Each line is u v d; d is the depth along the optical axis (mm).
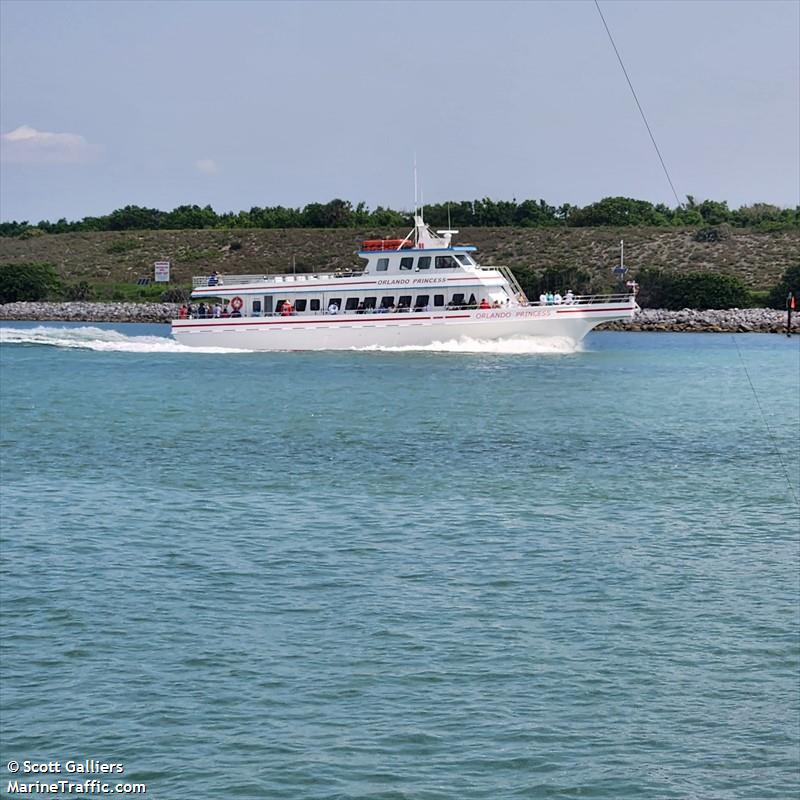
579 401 176500
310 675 63781
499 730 57719
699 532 94750
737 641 69688
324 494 107562
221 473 117625
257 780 52781
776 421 158125
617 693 62031
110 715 59000
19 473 117375
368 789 52094
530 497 107312
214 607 74500
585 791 52344
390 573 82250
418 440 140000
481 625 71625
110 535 91938
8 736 56938
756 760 55438
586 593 78188
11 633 69562
